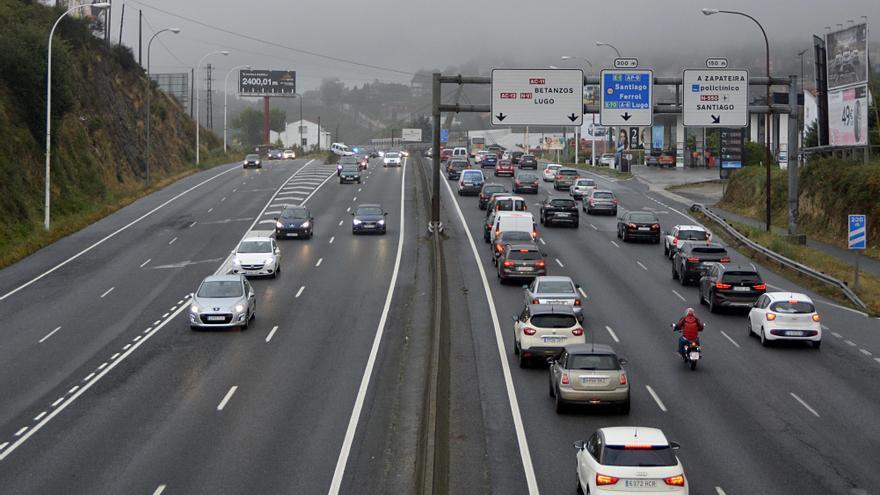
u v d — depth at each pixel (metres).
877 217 60.69
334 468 21.50
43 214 74.00
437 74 61.84
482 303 43.03
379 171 127.88
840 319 40.72
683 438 23.59
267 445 23.19
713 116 56.38
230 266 54.25
